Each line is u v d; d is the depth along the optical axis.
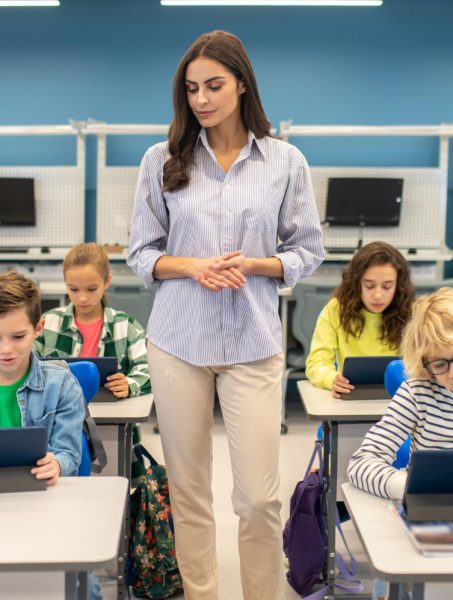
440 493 1.30
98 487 1.46
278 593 1.94
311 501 2.40
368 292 2.74
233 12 5.54
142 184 1.93
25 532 1.26
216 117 1.79
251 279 1.85
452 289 1.58
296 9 5.54
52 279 5.39
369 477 1.46
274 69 5.59
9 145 5.62
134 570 2.40
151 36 5.56
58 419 1.72
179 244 1.88
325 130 4.90
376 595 1.70
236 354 1.85
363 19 5.55
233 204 1.83
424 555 1.18
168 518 2.42
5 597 1.22
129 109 5.62
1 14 5.52
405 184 5.47
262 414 1.86
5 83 5.59
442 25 5.56
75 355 2.68
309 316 4.38
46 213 5.45
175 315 1.88
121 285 4.39
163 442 1.95
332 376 2.55
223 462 3.83
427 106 5.63
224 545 2.81
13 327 1.59
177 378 1.88
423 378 1.63
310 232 1.95
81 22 5.54
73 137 5.61
